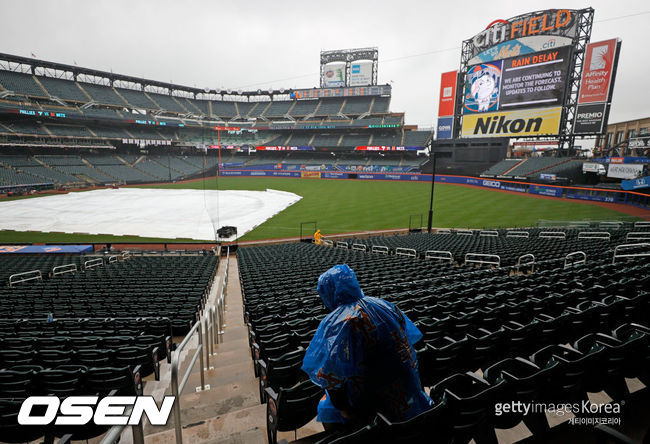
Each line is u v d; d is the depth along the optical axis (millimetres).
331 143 81375
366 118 82312
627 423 2887
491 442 2707
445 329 5059
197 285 13078
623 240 16797
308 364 1813
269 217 35281
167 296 11391
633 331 3809
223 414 4090
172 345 7605
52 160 64938
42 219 33625
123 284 13555
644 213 32438
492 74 54844
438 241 20859
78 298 11211
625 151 50500
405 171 68750
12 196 48844
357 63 85875
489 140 57750
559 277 8422
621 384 3248
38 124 65812
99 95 76625
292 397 3074
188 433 3523
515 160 55719
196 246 26109
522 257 12602
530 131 52688
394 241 22094
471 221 32219
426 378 3828
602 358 3111
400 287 9070
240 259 18672
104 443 2289
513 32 52031
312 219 34312
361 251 19844
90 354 5539
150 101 84625
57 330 7715
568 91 49500
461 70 58656
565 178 45844
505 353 4309
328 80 87438
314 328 6438
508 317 5574
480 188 54031
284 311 8094
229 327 9781
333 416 2229
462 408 2410
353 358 1688
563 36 48281
